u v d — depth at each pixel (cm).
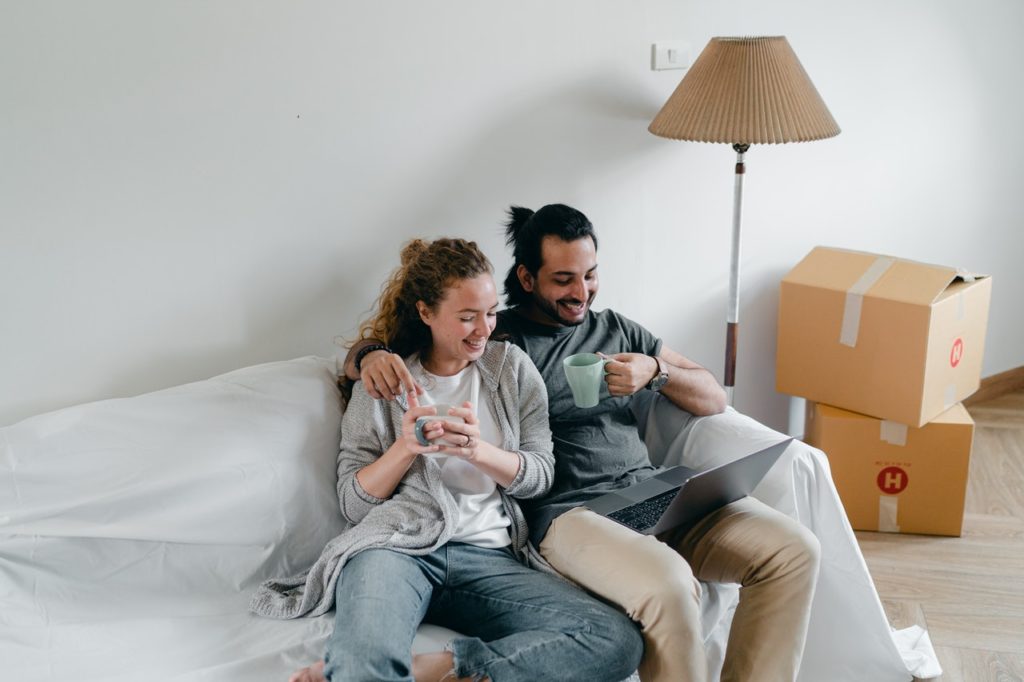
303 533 190
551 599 171
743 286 291
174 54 191
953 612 231
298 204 212
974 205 329
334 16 206
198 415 187
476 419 176
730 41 230
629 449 211
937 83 305
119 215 193
